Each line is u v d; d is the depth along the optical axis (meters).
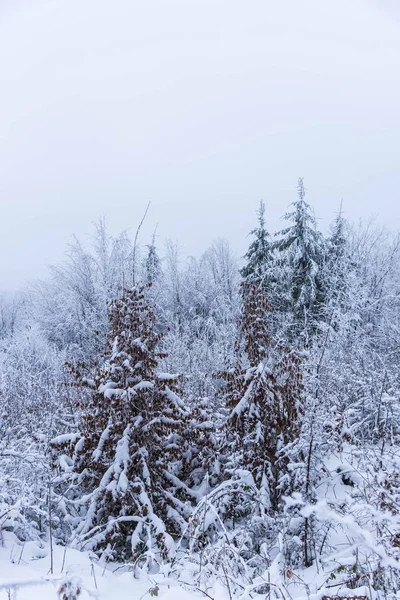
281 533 4.17
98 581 4.00
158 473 6.37
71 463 6.84
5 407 9.09
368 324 15.72
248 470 6.00
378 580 3.14
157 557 5.13
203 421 7.10
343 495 5.11
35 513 5.45
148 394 6.09
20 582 2.52
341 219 21.41
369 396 7.03
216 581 3.36
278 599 3.01
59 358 16.19
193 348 15.57
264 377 6.01
